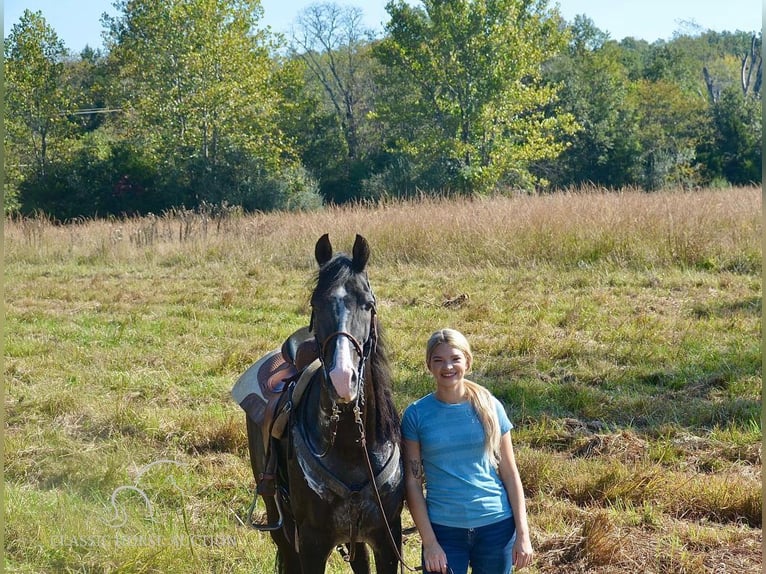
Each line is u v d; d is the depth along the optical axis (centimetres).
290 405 384
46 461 650
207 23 3944
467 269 1485
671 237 1449
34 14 4169
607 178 4444
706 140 4672
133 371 922
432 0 3866
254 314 1223
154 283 1580
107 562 488
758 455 634
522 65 3825
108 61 5156
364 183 4169
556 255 1491
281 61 4778
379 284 1412
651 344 944
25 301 1398
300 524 373
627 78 5966
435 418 365
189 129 4006
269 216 2227
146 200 4138
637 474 585
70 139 4375
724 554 488
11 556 504
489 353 952
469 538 362
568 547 496
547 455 627
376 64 5541
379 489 359
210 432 699
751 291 1193
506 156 3838
